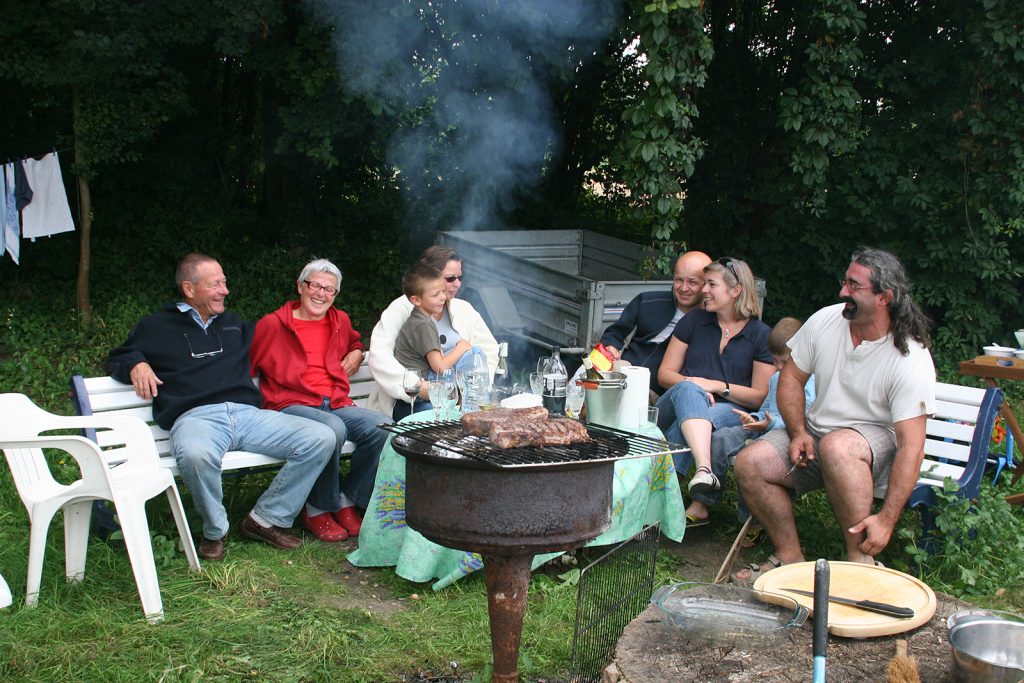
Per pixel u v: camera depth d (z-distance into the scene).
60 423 3.86
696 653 2.40
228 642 3.35
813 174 7.92
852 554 3.85
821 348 4.09
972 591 3.93
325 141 8.50
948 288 8.26
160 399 4.30
